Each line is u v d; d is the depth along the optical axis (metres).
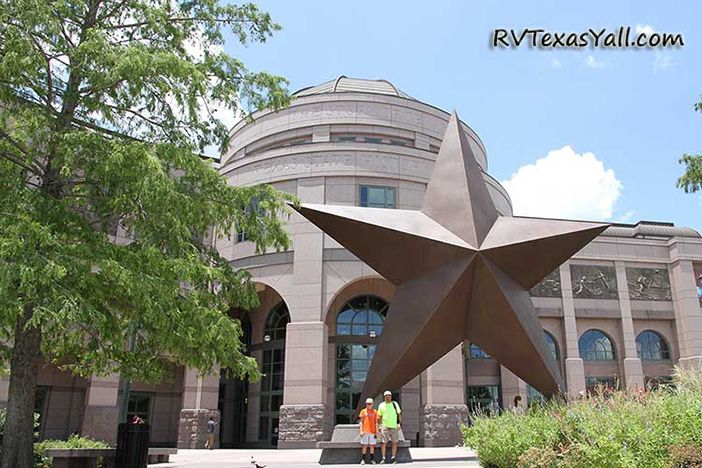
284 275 30.05
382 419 14.56
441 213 16.28
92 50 10.48
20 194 10.12
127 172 10.24
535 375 16.25
